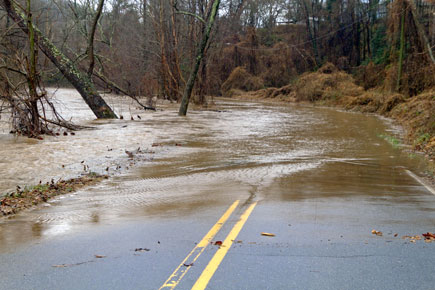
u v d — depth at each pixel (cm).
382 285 392
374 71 5456
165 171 1157
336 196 797
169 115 3238
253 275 414
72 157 1377
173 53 4988
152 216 664
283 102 5953
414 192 847
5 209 741
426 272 419
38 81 1959
